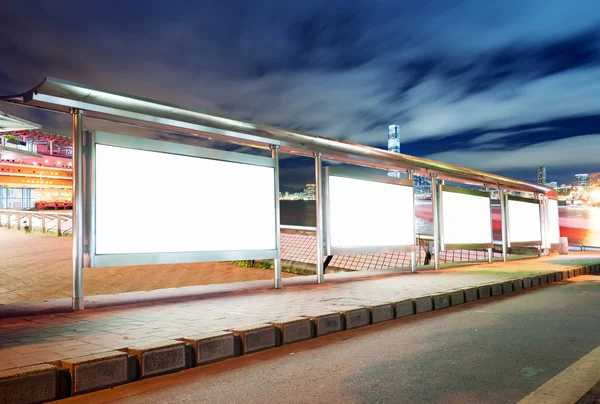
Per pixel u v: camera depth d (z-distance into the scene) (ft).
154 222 24.91
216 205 27.91
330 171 35.94
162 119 24.79
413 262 43.86
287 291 29.78
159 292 28.35
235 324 18.43
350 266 54.34
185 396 12.53
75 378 12.39
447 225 49.80
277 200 31.37
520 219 66.13
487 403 11.94
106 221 23.03
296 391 12.97
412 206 43.73
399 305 25.21
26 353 13.55
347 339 19.84
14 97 20.99
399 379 14.03
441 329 21.91
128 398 12.33
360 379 14.06
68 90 20.89
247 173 29.81
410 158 42.45
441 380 13.91
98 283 38.63
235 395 12.64
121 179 23.72
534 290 37.78
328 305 23.73
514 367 15.26
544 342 18.98
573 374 14.42
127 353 13.83
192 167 26.86
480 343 18.88
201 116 25.76
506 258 61.72
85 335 16.28
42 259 47.52
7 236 69.56
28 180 290.35
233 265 56.49
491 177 56.59
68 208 208.54
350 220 37.47
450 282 35.50
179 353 14.94
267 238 30.66
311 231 57.77
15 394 11.15
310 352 17.51
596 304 29.78
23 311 21.26
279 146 32.01
